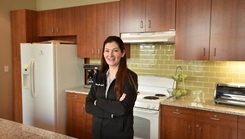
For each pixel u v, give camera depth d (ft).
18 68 13.64
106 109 5.35
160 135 9.05
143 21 10.00
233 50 8.18
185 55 9.17
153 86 10.94
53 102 11.34
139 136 9.42
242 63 9.08
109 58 5.37
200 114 8.13
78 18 12.08
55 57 11.31
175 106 8.62
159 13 9.60
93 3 12.67
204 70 9.93
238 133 7.46
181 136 8.59
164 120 8.93
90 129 11.10
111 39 5.38
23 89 12.38
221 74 9.55
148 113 9.01
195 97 9.89
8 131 4.88
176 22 9.26
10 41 13.76
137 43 11.41
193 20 8.89
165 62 10.84
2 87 13.55
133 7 10.23
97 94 5.77
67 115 11.94
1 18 13.23
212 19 8.50
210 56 8.65
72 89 12.03
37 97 11.91
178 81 10.40
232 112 7.45
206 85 9.92
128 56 11.71
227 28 8.25
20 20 13.15
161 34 9.73
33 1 14.90
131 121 5.54
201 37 8.77
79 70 12.83
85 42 11.95
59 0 14.06
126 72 5.43
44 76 11.53
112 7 10.93
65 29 12.59
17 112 13.94
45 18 13.24
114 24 10.90
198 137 8.23
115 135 5.45
